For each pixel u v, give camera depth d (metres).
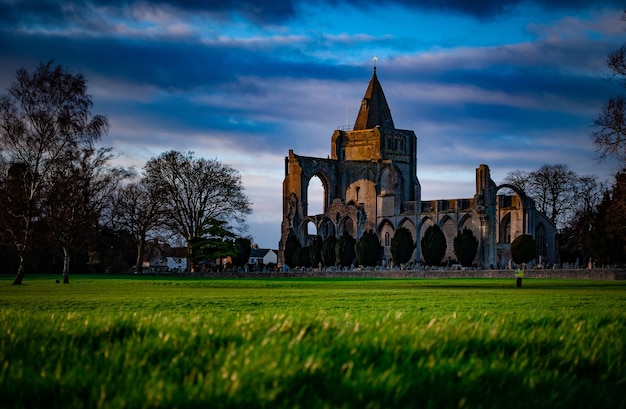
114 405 11.18
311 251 139.75
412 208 146.62
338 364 13.65
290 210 158.75
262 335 15.85
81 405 11.41
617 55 65.25
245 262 140.62
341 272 103.94
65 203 75.88
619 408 13.49
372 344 15.07
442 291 54.19
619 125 66.94
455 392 12.73
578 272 84.50
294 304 39.03
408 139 171.25
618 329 20.64
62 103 71.25
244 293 52.53
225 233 132.25
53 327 17.56
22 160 70.62
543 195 147.00
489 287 62.16
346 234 135.50
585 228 124.81
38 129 70.69
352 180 160.62
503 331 17.56
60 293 52.78
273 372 12.55
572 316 23.59
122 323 17.70
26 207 71.25
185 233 132.25
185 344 15.22
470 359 14.62
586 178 144.75
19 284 71.06
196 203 133.38
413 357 14.69
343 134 170.00
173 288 63.22
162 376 12.76
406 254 127.50
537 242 133.00
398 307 35.81
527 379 13.87
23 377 12.66
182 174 132.50
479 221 129.75
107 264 135.12
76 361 13.90
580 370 15.82
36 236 75.25
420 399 12.29
